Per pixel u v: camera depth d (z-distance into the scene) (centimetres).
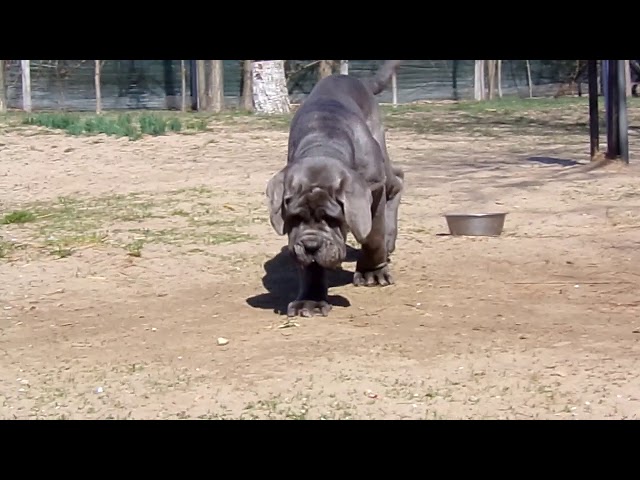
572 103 3666
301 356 846
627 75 4022
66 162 2014
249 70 3497
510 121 2980
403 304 1000
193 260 1201
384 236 1050
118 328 955
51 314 1011
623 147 1891
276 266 1176
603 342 868
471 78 4166
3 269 1177
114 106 3603
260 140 2314
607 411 712
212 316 984
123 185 1764
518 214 1455
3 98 3344
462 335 895
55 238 1327
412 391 759
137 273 1155
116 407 747
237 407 738
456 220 1311
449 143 2361
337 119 994
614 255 1191
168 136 2367
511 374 791
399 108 3547
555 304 991
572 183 1714
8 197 1670
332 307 995
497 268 1140
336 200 882
